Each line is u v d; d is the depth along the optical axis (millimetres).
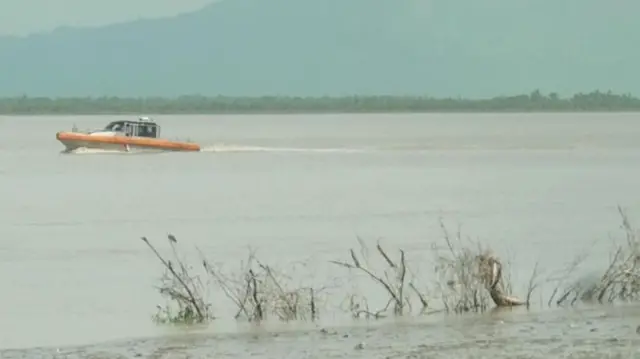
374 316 76438
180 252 118875
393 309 78938
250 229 141500
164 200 188125
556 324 70750
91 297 91188
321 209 168250
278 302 77562
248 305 79625
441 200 182125
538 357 60125
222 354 64500
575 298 80250
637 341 64062
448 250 114188
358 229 139500
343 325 73250
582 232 131750
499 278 79062
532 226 140125
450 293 81188
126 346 68312
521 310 77188
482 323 71938
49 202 186375
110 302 88562
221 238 132000
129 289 94875
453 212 161000
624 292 81438
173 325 75625
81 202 185750
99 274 103938
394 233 134125
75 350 67688
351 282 91750
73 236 136625
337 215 158625
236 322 75875
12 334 75250
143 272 104750
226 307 81562
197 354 64750
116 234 138375
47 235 138125
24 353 67188
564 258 106375
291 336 69500
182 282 81188
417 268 98750
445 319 74250
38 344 70938
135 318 80875
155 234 137750
